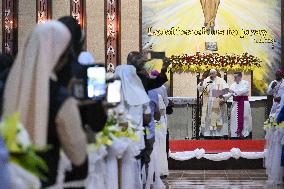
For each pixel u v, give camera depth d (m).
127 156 8.12
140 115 8.98
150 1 21.98
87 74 5.49
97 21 21.14
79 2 21.05
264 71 22.05
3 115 4.32
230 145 18.84
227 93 20.38
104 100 5.52
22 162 3.71
